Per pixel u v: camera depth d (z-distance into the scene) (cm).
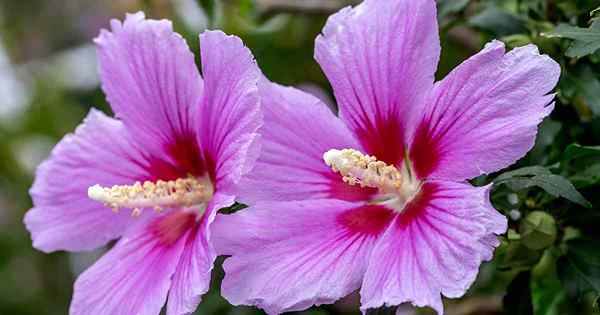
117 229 74
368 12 70
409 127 70
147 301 70
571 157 69
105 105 115
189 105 72
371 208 71
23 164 115
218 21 89
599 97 71
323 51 71
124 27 72
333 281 68
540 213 71
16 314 117
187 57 71
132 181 74
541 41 73
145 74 72
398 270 67
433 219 68
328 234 70
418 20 69
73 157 75
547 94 67
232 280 69
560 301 77
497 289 85
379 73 70
